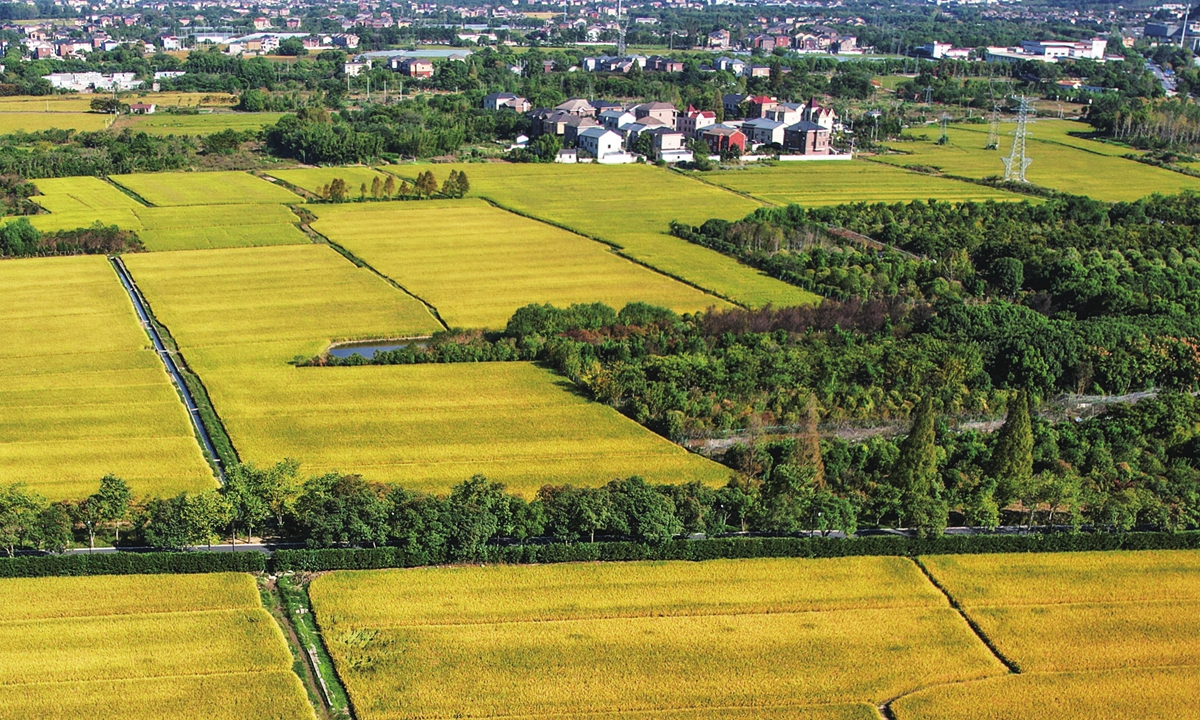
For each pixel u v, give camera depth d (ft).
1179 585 470.80
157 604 437.17
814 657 415.23
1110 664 416.67
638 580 463.42
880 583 465.88
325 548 471.21
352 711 383.86
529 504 488.44
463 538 468.34
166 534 467.52
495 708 383.24
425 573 464.65
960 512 525.34
